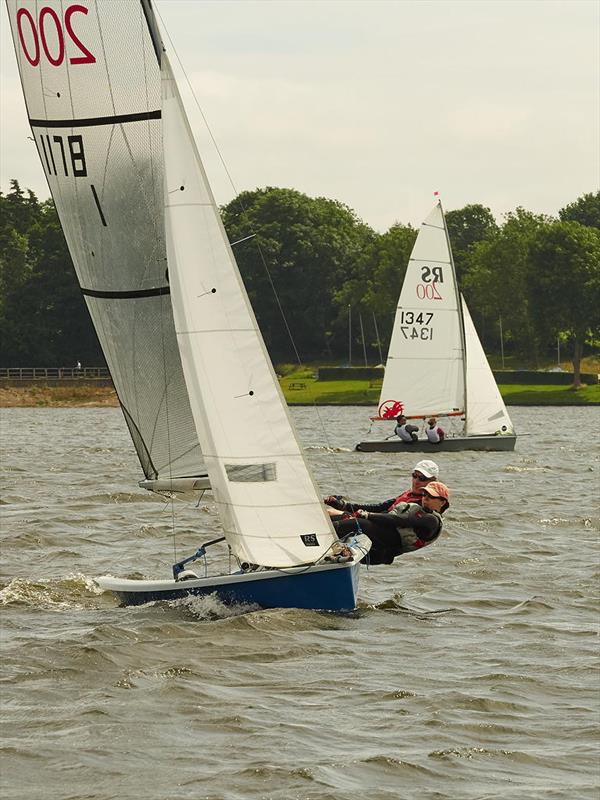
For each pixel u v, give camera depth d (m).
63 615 49.91
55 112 49.41
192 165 46.88
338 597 48.41
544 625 49.50
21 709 37.06
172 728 35.50
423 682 40.78
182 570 51.19
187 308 47.06
